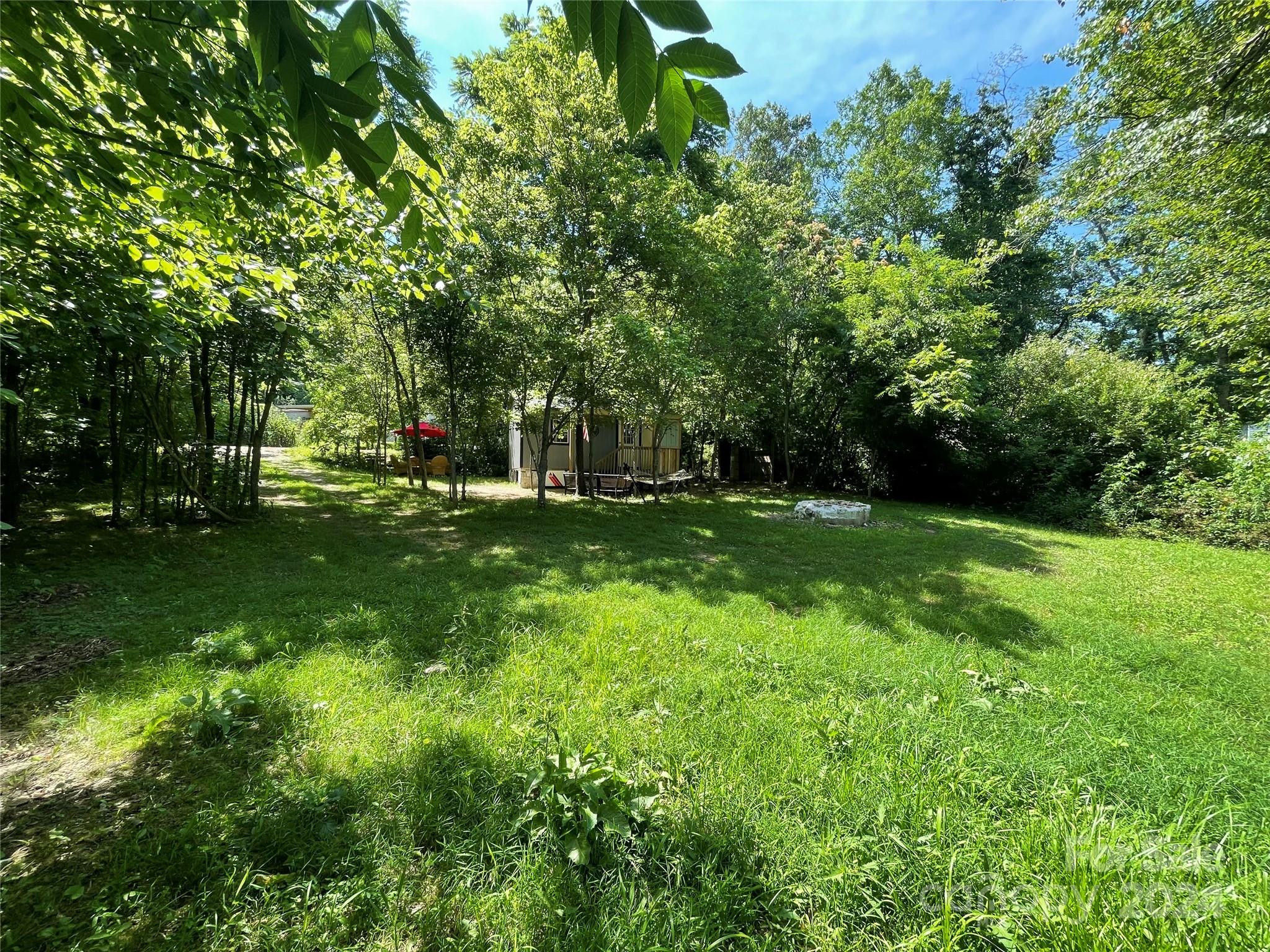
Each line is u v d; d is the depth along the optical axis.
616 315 8.42
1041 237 15.23
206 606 3.84
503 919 1.39
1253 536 7.42
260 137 1.67
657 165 10.76
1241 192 5.28
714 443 15.15
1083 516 9.46
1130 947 1.20
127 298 3.76
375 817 1.74
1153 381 9.90
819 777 1.95
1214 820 1.81
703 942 1.33
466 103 9.92
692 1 0.83
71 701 2.45
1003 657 3.31
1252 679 3.09
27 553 5.08
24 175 1.97
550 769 1.80
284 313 3.55
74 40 1.42
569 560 5.83
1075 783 1.93
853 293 12.74
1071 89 6.18
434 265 3.03
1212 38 4.80
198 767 2.00
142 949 1.29
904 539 7.54
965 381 10.38
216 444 7.80
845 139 19.31
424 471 12.20
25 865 1.52
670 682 2.73
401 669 2.82
